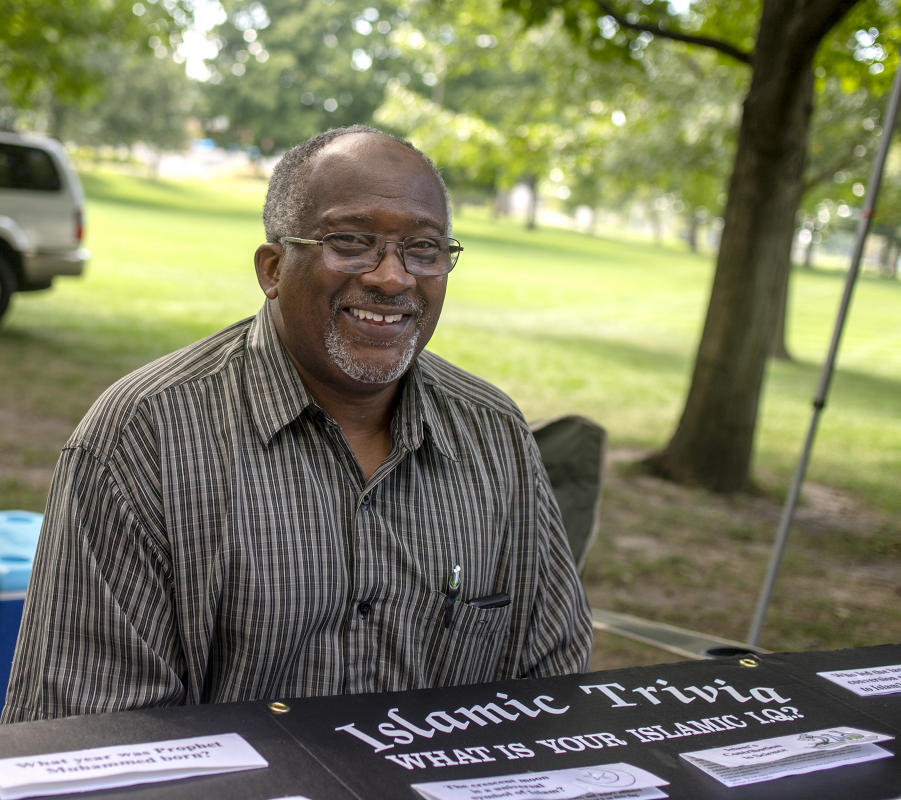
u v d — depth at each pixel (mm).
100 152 71188
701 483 7930
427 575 1710
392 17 55562
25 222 11039
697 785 1321
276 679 1604
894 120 3916
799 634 4980
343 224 1627
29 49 12203
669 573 5734
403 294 1651
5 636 2262
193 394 1633
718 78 13906
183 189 58312
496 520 1812
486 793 1236
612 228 113000
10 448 6770
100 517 1550
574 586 1958
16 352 10320
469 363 13516
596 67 13391
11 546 2477
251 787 1205
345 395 1706
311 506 1618
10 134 11008
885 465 9977
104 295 16438
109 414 1597
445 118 15375
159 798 1161
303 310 1654
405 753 1332
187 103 58312
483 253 42500
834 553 6688
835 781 1367
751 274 7684
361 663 1648
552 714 1499
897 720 1587
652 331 21906
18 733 1271
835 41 7117
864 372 18812
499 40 14336
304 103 57844
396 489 1722
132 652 1519
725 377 7859
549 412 10664
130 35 13031
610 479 7844
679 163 16500
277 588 1575
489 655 1815
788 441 10844
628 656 4363
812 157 14516
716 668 1738
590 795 1258
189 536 1569
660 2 7207
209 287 19422
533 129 15078
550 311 24188
